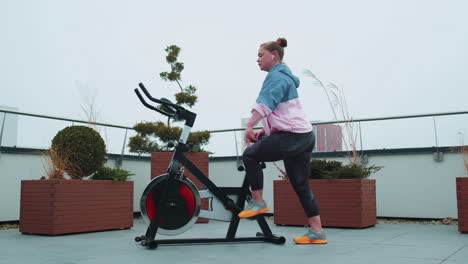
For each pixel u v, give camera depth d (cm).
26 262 217
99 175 415
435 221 485
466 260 217
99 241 311
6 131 456
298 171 284
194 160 492
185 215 282
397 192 516
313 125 557
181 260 222
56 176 373
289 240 314
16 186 464
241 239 295
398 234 357
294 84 271
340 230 393
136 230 400
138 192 605
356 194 407
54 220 346
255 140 261
